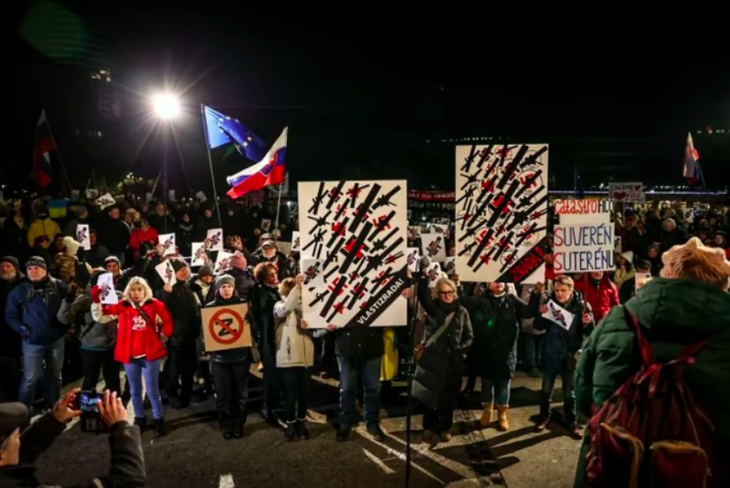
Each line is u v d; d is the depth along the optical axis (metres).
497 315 7.37
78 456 6.65
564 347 7.20
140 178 32.81
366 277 6.09
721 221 20.03
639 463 2.59
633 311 2.88
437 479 6.13
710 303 2.71
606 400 2.87
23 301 7.37
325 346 9.69
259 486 5.99
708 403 2.62
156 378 7.20
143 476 2.77
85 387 7.65
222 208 18.91
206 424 7.60
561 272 7.27
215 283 8.10
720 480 2.59
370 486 5.98
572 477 6.16
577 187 21.55
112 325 7.59
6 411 2.46
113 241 13.71
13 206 14.45
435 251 9.58
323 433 7.31
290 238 17.92
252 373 9.80
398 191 6.01
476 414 7.94
